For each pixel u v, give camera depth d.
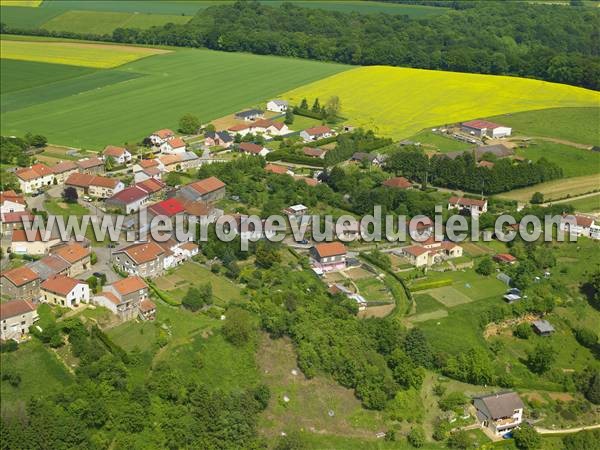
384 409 184.00
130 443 161.62
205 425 169.12
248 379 186.25
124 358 177.25
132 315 195.25
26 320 181.12
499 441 179.25
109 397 167.12
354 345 194.75
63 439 156.75
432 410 186.12
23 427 156.12
